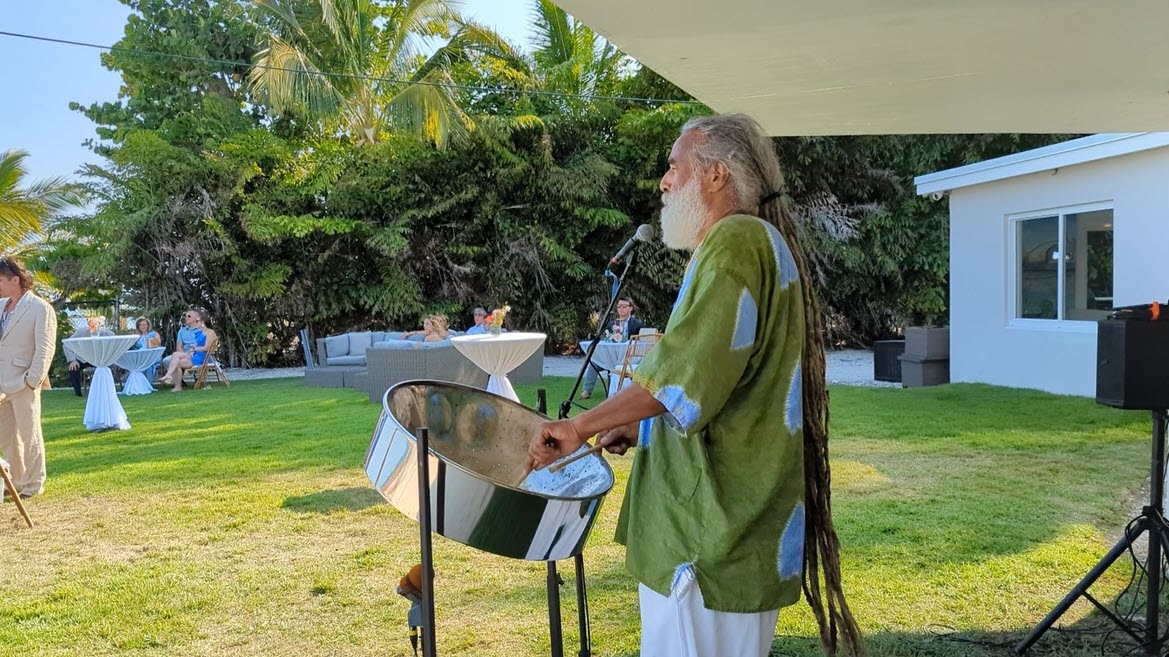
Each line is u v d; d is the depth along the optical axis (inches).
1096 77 103.6
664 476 55.1
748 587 51.6
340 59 590.6
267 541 147.1
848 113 125.9
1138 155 264.4
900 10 77.1
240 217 548.1
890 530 142.1
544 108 616.7
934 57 94.1
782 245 54.2
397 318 592.7
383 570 130.5
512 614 111.7
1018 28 83.2
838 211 603.2
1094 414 254.8
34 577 129.6
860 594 114.0
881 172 609.6
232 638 105.6
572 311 605.0
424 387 66.4
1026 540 135.6
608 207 603.5
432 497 55.5
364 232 565.9
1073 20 80.5
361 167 574.9
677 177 57.2
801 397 54.7
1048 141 590.9
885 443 221.1
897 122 133.4
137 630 108.2
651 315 621.3
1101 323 92.8
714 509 51.7
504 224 586.6
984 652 95.9
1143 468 185.5
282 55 526.6
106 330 401.4
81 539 150.5
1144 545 130.8
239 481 194.7
